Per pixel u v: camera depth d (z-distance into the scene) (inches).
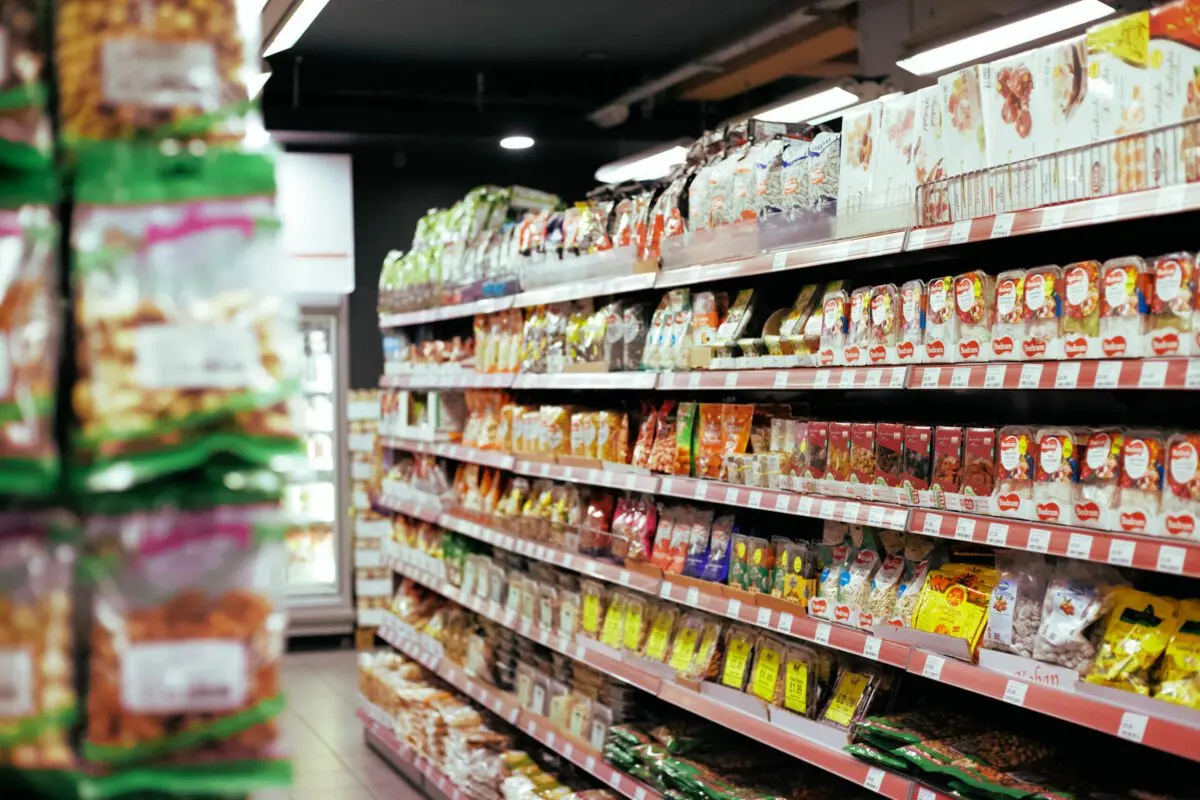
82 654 60.8
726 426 158.4
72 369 64.6
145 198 62.5
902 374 123.6
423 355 273.6
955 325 119.0
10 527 59.0
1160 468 99.5
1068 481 107.1
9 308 58.6
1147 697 97.0
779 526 160.7
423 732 233.0
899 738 123.1
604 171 349.4
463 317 265.6
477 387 235.1
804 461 141.3
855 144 135.6
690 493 159.2
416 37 325.1
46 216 61.1
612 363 183.2
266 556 62.7
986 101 118.5
